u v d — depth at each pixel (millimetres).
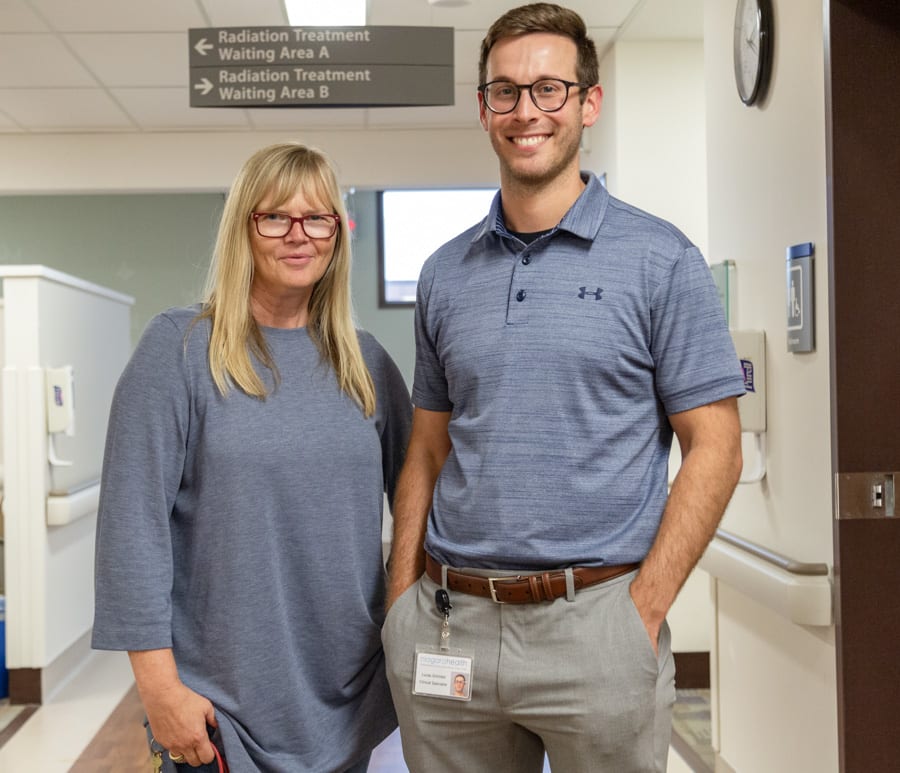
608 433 1646
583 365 1637
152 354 1685
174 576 1728
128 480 1648
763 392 2842
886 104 2352
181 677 1691
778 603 2486
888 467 2352
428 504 1895
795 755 2680
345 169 6258
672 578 1603
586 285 1664
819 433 2486
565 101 1688
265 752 1694
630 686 1603
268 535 1699
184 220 8500
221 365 1699
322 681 1772
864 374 2348
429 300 1841
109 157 6230
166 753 1717
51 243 8438
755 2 2814
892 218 2352
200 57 3795
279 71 3787
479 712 1690
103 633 1621
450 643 1704
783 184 2697
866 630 2350
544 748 1841
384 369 1965
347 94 3791
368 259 8312
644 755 1639
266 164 1751
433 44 3801
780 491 2744
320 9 3957
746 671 3047
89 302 4996
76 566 4699
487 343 1696
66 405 4266
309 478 1729
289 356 1786
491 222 1745
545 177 1707
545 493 1634
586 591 1630
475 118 6004
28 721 3988
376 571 1840
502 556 1645
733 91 3098
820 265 2465
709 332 1637
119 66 4973
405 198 8305
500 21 1736
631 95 4555
